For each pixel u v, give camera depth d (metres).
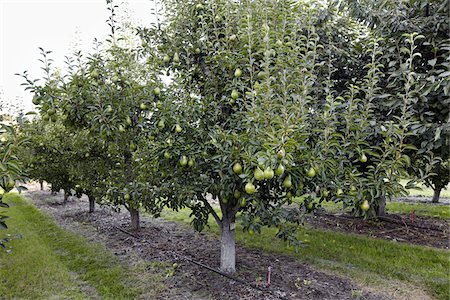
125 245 6.20
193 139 3.96
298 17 4.18
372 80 3.71
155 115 4.09
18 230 7.44
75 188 9.98
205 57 4.11
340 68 6.67
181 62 4.46
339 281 4.34
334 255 5.38
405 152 4.97
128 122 4.36
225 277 4.44
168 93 4.19
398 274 4.56
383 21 4.81
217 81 4.25
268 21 3.86
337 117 4.33
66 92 4.10
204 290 4.11
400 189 3.28
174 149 3.76
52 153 9.46
